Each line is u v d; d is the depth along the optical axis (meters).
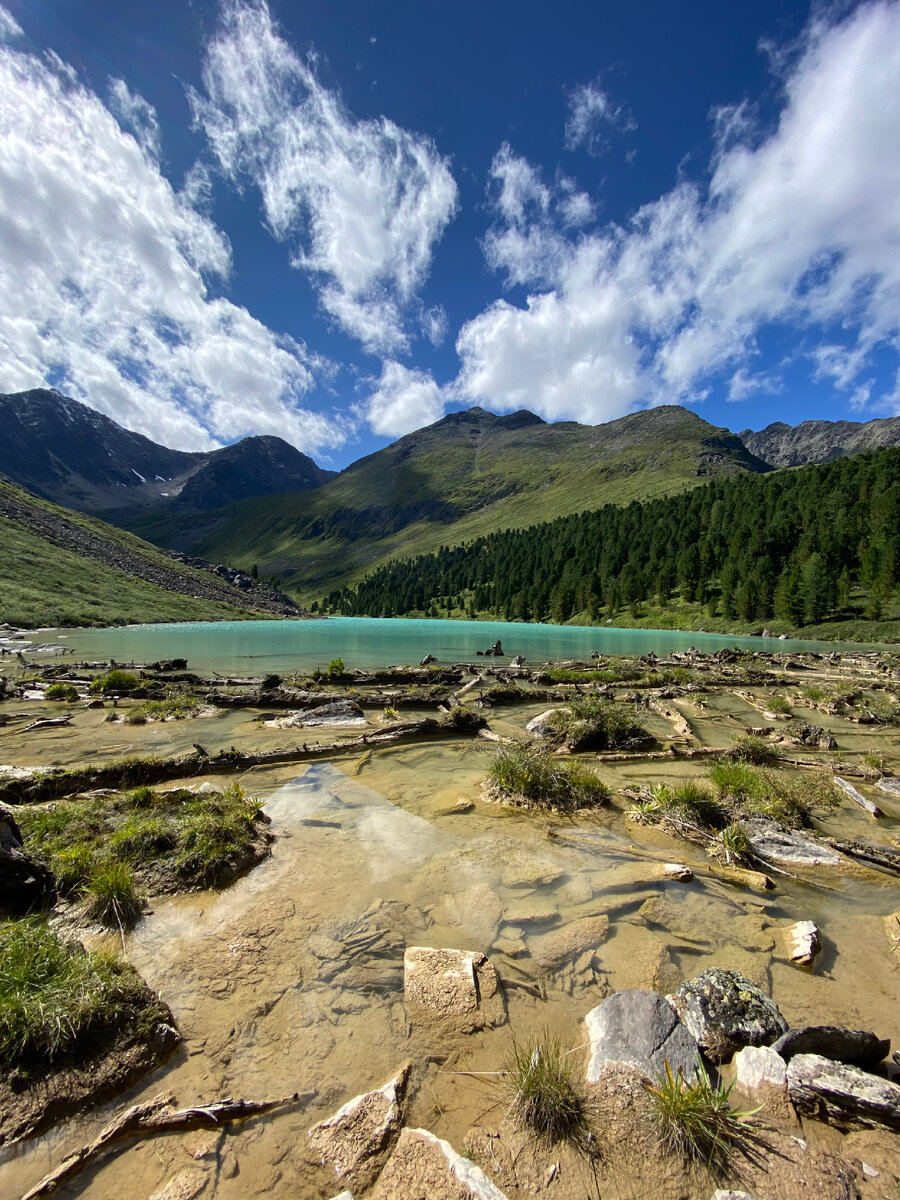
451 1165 3.46
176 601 95.44
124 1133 3.69
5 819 6.61
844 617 83.50
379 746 14.85
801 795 10.86
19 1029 4.14
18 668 29.17
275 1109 3.90
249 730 16.61
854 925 6.63
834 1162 3.57
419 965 5.42
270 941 5.82
